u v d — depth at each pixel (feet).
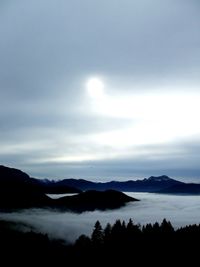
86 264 433.89
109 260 429.79
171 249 438.40
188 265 387.34
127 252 443.73
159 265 396.16
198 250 428.15
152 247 450.30
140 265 403.54
